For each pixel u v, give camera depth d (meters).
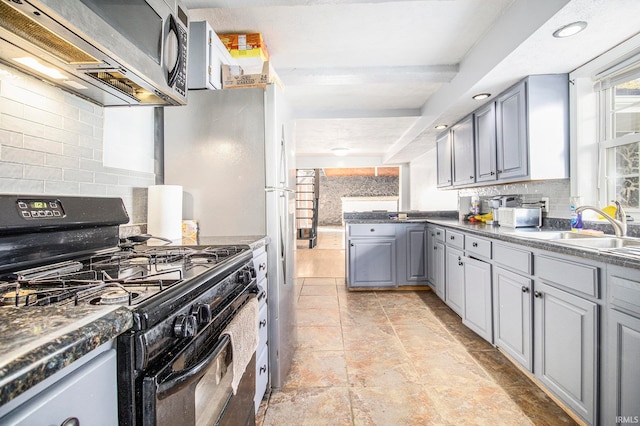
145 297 0.65
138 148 1.69
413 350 2.17
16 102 1.05
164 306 0.67
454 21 2.03
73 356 0.45
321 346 2.25
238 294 1.12
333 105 3.71
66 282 0.75
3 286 0.74
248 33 2.15
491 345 2.24
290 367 1.97
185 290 0.76
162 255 1.15
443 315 2.85
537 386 1.74
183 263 1.02
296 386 1.77
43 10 0.68
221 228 1.80
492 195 3.37
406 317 2.80
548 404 1.59
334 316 2.84
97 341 0.50
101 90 1.22
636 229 1.78
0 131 1.00
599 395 1.25
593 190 2.14
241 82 1.85
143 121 1.73
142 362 0.59
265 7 1.86
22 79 1.07
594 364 1.27
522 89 2.26
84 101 1.33
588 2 1.41
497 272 2.00
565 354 1.43
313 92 3.26
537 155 2.21
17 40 0.84
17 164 1.06
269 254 1.76
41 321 0.51
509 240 1.84
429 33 2.17
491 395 1.67
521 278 1.75
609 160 2.08
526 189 2.79
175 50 1.24
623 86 2.00
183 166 1.82
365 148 6.17
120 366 0.58
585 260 1.32
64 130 1.24
